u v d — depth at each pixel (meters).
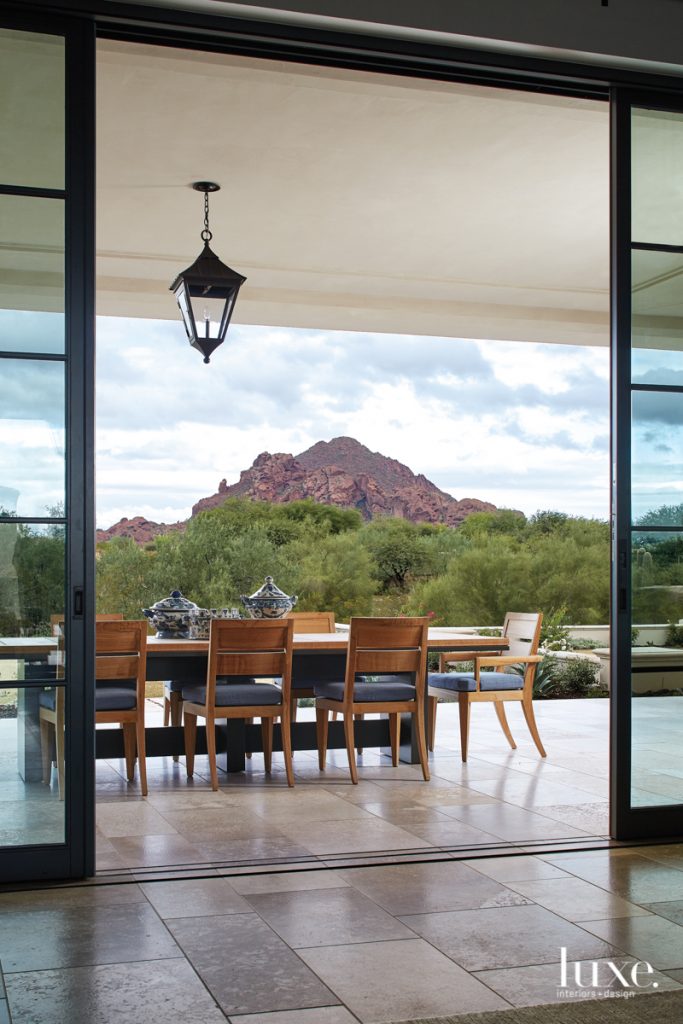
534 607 13.13
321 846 4.15
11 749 3.62
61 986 2.71
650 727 4.32
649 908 3.36
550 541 14.04
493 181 6.02
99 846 4.14
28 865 3.62
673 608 4.38
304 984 2.73
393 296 8.43
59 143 3.72
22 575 3.65
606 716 8.01
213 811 4.80
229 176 5.93
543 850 4.09
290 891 3.54
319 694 5.82
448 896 3.49
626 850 4.12
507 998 2.64
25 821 3.63
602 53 4.24
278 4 3.82
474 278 7.98
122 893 3.52
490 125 5.23
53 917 3.26
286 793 5.23
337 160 5.70
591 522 14.37
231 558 13.58
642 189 4.42
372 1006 2.59
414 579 14.70
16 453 3.66
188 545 13.43
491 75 4.28
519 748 6.57
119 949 2.98
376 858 3.96
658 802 4.32
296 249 7.28
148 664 5.82
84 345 3.72
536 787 5.35
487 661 6.14
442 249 7.29
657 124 4.45
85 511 3.70
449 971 2.82
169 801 5.04
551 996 2.65
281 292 8.19
